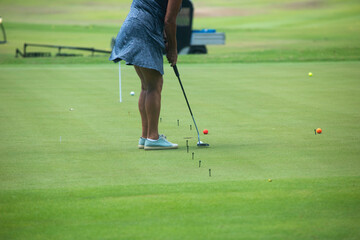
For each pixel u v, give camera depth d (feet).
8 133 63.93
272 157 51.75
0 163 49.93
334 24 348.38
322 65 147.23
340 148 55.31
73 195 39.96
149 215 35.50
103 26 356.79
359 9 418.92
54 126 68.33
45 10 462.19
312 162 49.70
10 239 31.71
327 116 73.92
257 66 147.33
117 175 45.68
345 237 31.68
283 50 199.41
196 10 464.24
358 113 76.02
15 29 319.06
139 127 68.08
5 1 502.79
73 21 396.16
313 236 31.78
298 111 78.28
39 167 48.49
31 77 122.52
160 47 56.85
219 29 338.13
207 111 79.05
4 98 91.25
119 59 57.00
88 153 54.19
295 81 113.60
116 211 36.35
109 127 67.92
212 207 36.96
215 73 130.62
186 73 131.13
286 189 41.06
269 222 34.09
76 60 165.07
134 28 55.83
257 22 385.70
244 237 31.63
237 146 56.90
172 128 67.46
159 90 56.54
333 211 36.06
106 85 109.40
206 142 59.31
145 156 52.90
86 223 34.17
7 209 36.91
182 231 32.63
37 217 35.32
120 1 522.06
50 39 261.85
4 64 155.74
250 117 74.08
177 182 43.29
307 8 445.37
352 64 148.87
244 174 45.68
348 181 43.16
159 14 56.44
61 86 107.34
